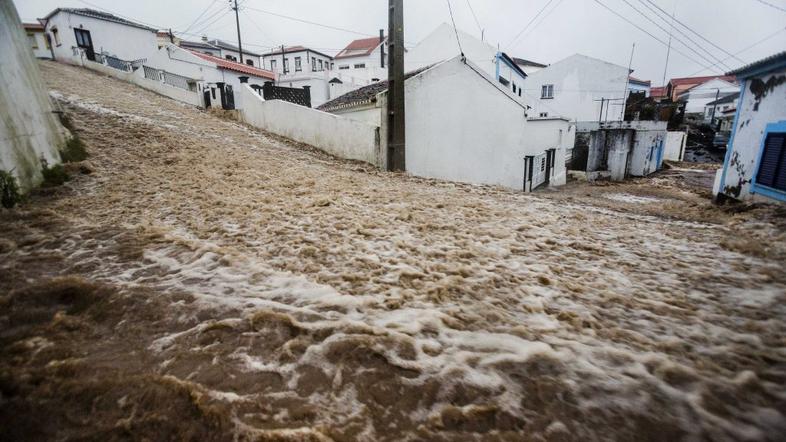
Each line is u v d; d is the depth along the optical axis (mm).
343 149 12188
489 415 1954
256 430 1782
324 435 1787
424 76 11430
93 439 1706
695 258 4531
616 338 2686
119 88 19094
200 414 1853
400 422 1905
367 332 2588
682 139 29688
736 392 2115
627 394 2092
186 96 19562
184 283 3186
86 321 2600
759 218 6699
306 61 45688
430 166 12391
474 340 2594
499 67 22047
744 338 2695
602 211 7805
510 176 14953
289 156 11312
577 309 3115
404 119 10938
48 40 29547
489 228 5469
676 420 1921
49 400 1890
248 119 16703
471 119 13016
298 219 5246
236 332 2541
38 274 3211
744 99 8398
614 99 32688
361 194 7086
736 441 1809
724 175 9133
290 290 3156
